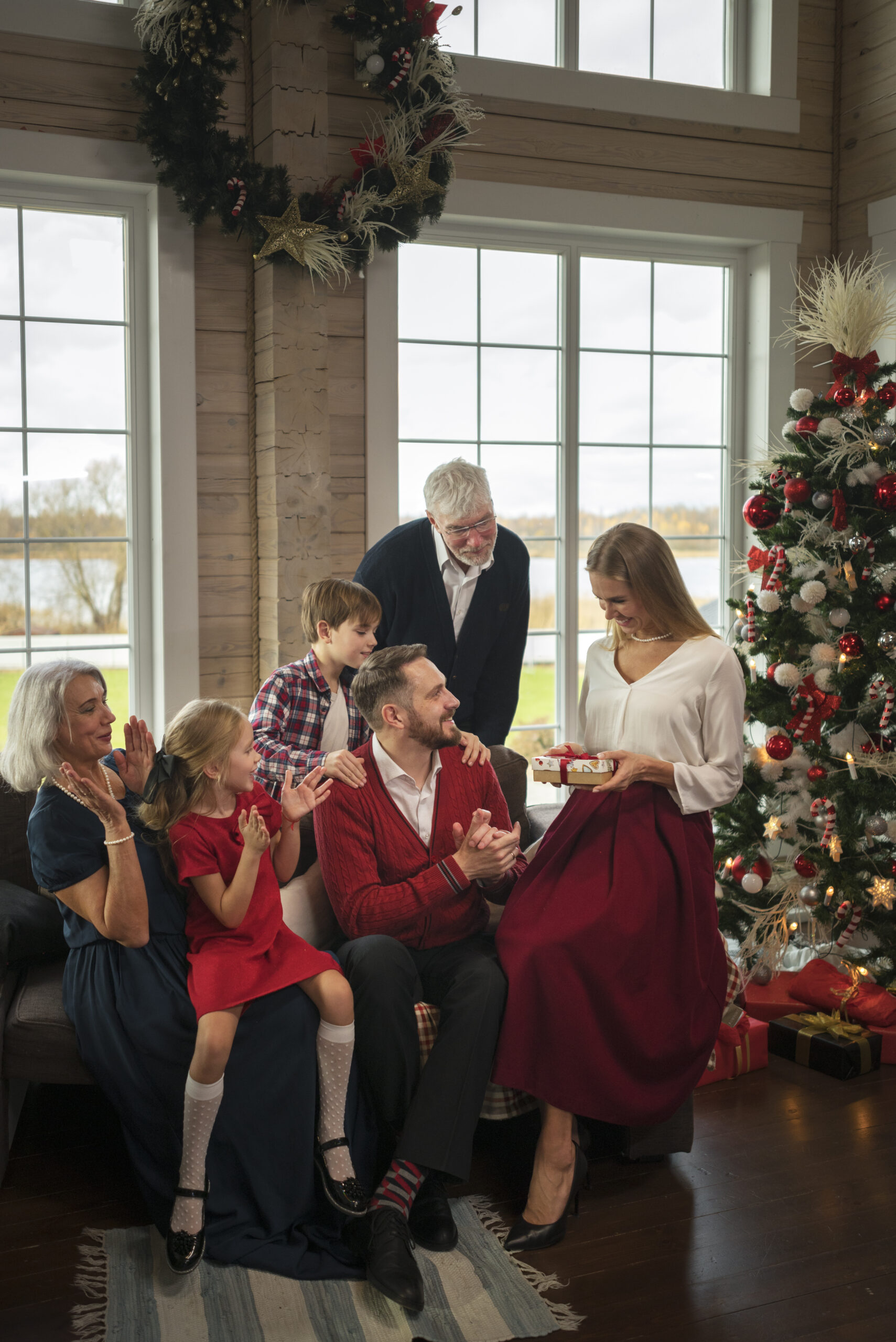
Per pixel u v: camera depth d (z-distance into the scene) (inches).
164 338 137.0
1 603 139.1
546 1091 88.1
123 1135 91.4
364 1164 91.0
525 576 125.9
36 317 137.7
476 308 158.7
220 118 130.9
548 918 91.3
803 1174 97.9
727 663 95.0
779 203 168.6
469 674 125.3
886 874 126.6
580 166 155.9
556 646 167.9
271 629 140.9
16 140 128.8
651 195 160.4
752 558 136.0
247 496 144.3
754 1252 86.4
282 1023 86.2
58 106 130.5
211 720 88.4
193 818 88.9
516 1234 87.3
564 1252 86.6
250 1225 86.2
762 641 131.7
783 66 165.8
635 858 91.6
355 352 145.9
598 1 158.9
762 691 131.1
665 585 95.3
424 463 157.9
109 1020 88.4
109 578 143.9
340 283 142.7
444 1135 85.4
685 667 95.0
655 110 159.2
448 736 96.6
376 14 131.7
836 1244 87.3
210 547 142.9
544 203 154.3
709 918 93.5
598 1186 96.3
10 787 112.5
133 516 143.0
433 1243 86.1
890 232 161.9
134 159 134.0
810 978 127.7
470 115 140.3
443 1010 89.9
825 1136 104.7
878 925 127.2
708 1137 104.7
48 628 141.7
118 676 145.5
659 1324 78.0
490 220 152.9
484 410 160.6
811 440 128.9
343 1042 86.8
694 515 174.6
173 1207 85.3
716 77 168.4
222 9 125.5
